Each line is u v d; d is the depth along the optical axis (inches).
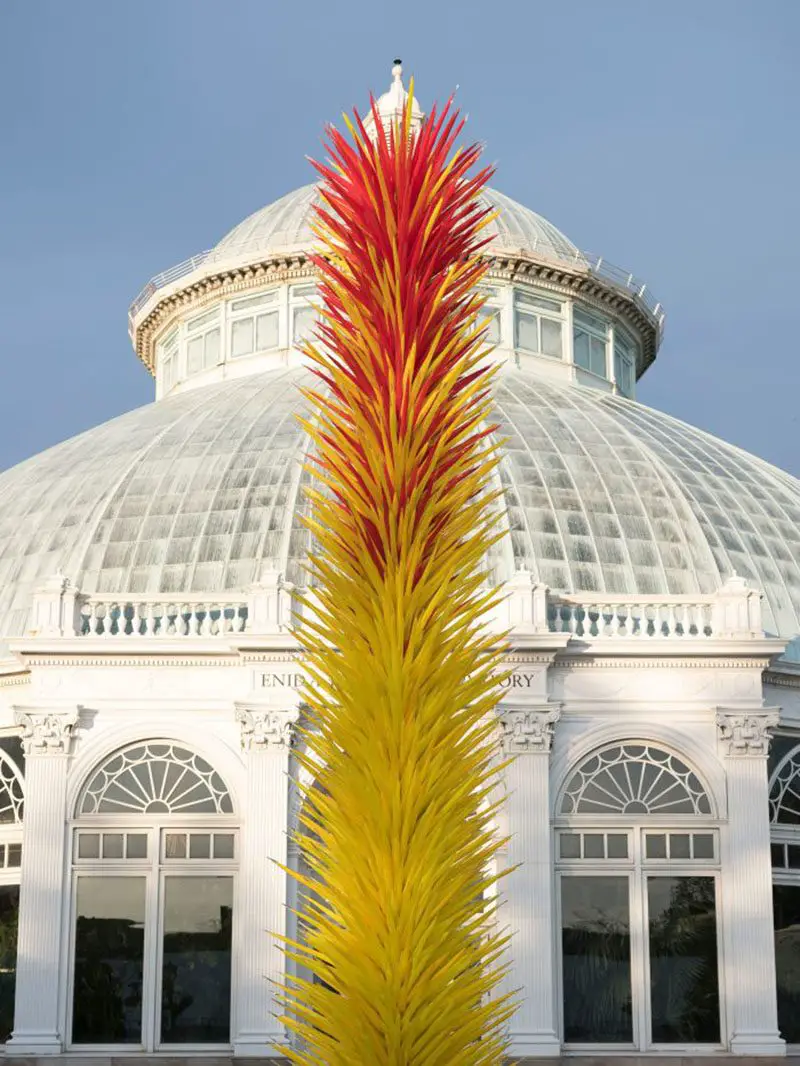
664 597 1694.1
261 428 2026.3
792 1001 1649.9
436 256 484.7
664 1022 1574.8
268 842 1573.6
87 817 1604.3
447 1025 447.2
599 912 1598.2
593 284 2378.2
